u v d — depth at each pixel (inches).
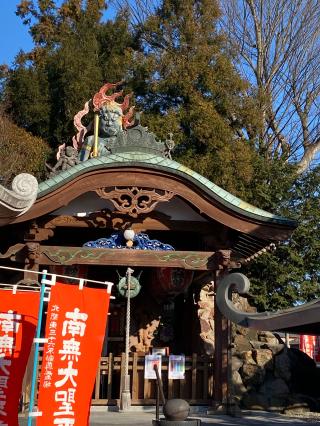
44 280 309.7
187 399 578.6
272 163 1026.7
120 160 557.9
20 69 1177.4
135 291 582.6
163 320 756.6
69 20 1272.1
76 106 1101.1
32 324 339.6
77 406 309.7
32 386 300.8
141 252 577.0
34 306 342.6
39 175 1053.2
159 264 576.4
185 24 1101.7
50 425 301.3
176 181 565.9
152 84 1075.9
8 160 1003.9
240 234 596.7
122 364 575.5
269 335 729.6
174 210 598.5
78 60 1119.0
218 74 1057.5
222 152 991.0
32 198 324.8
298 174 1010.1
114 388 627.5
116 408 566.9
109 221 585.9
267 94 1163.9
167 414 340.2
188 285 651.5
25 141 1048.2
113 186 558.9
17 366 333.4
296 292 919.0
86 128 685.3
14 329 336.5
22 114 1165.7
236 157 999.6
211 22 1123.9
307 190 977.5
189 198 567.2
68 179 545.3
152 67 1080.2
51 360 305.9
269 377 653.9
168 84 1057.5
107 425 477.7
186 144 1037.8
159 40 1148.5
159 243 584.1
